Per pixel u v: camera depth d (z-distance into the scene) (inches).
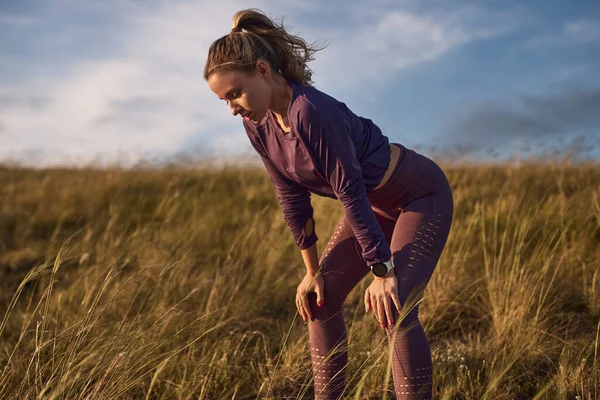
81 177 328.5
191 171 353.1
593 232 162.2
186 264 158.4
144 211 257.9
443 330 129.3
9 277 171.0
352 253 83.4
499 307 123.8
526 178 244.8
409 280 74.5
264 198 277.7
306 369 108.0
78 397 74.8
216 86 71.6
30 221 237.5
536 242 159.5
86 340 96.0
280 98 74.3
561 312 125.5
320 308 84.0
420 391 74.2
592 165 253.4
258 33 71.7
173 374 104.9
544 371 105.7
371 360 104.1
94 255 182.1
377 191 81.2
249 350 120.8
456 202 206.1
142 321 96.7
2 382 79.6
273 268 167.3
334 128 69.8
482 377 103.4
